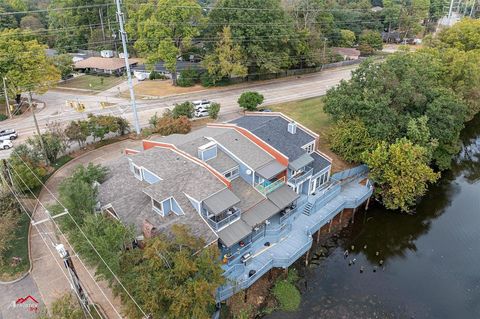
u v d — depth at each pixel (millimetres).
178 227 26312
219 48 70125
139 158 35781
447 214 45188
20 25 100500
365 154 43844
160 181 32188
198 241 26719
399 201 42156
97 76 84750
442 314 31703
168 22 69312
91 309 26578
